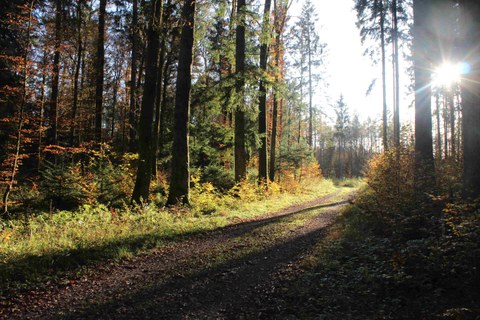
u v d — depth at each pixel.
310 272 6.06
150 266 6.54
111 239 7.93
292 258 7.00
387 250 6.52
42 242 7.20
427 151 10.93
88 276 5.89
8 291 5.04
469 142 6.48
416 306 4.53
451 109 25.47
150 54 13.09
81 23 19.84
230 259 7.00
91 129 25.88
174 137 13.48
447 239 5.65
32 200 12.09
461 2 6.68
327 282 5.58
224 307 4.74
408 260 5.57
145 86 13.15
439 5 9.52
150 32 13.02
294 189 24.38
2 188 12.84
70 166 13.52
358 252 6.95
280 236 9.12
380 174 11.40
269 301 4.95
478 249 4.77
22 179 15.12
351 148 79.75
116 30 24.34
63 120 19.09
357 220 10.05
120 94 32.88
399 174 10.01
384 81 23.84
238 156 17.98
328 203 18.31
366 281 5.41
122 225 9.36
